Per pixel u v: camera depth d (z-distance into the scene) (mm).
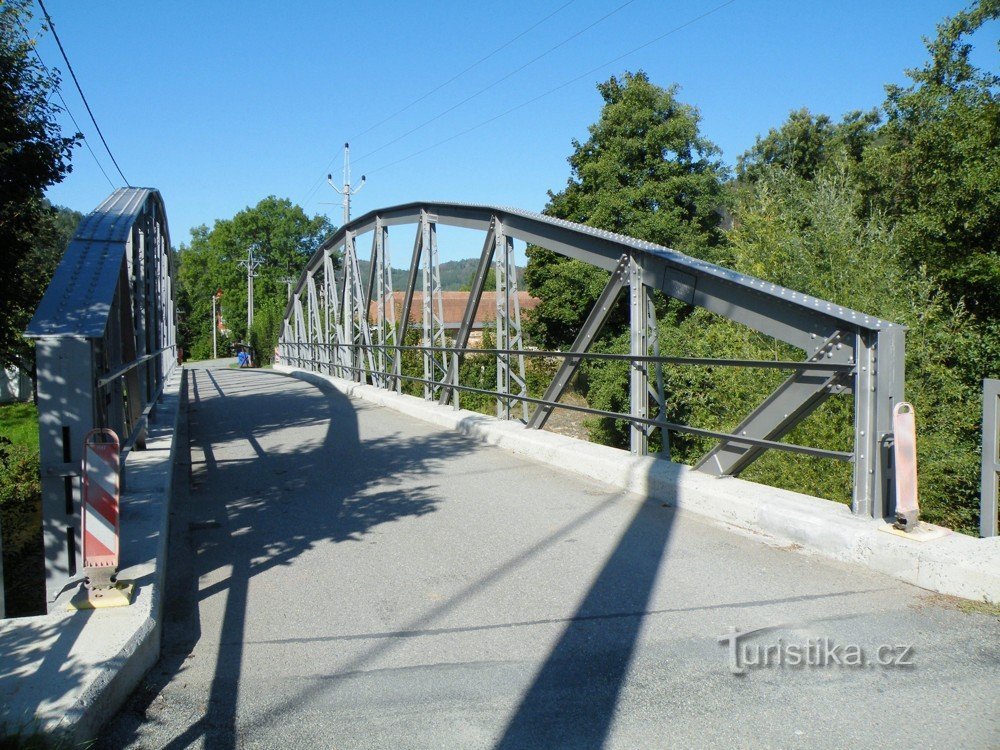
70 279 4777
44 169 7531
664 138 25156
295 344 30047
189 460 9055
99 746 2744
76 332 3920
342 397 16875
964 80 13883
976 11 13438
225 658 3492
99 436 3717
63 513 3885
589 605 3990
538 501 6367
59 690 2801
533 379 24188
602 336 27281
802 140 29844
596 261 7594
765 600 3930
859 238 10734
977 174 11602
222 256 73938
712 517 5539
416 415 12391
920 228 12242
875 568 4258
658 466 6539
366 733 2807
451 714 2924
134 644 3205
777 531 4957
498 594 4219
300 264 73875
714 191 25375
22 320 8664
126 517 4902
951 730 2656
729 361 5527
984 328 10188
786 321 5262
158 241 12477
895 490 4414
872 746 2582
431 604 4109
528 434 8812
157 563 4070
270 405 15773
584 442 8125
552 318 28781
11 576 6715
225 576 4691
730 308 5727
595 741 2701
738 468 5926
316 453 9219
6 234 7738
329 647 3590
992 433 4262
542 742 2707
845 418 8148
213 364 63125
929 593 3916
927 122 14094
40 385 3854
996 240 11672
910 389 8773
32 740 2484
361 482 7414
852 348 4742
